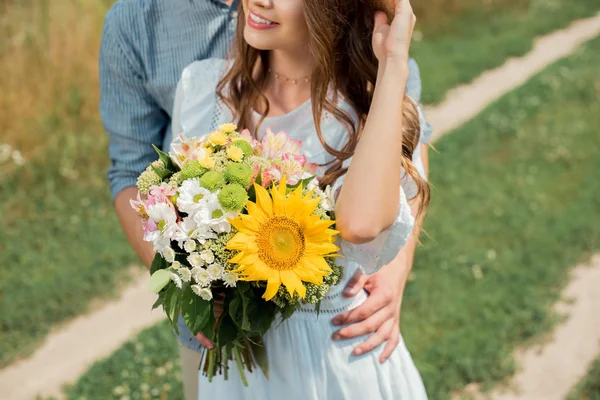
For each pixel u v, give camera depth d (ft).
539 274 16.06
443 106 27.61
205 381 7.38
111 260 16.47
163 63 8.16
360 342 7.13
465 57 32.07
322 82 6.88
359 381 7.07
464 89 29.27
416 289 15.47
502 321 14.47
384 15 6.72
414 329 14.26
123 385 12.84
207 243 5.70
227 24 8.16
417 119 7.20
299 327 6.91
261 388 7.03
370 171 6.06
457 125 25.94
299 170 6.16
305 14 6.58
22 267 16.10
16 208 18.15
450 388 12.75
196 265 5.65
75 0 22.41
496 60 31.91
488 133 23.95
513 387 12.94
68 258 16.47
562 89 28.12
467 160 21.88
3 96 20.20
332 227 6.26
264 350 6.77
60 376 13.35
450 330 14.28
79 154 20.15
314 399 6.93
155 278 5.72
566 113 25.84
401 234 6.40
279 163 6.14
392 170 6.11
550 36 36.14
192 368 8.79
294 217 5.73
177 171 6.27
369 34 6.98
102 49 8.32
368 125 6.23
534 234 17.67
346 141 7.11
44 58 21.20
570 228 17.81
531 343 14.02
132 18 8.09
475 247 17.10
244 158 6.09
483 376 12.98
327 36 6.67
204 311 5.89
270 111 7.37
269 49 6.90
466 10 36.94
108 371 13.17
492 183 20.43
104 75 8.40
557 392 12.86
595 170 21.21
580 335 14.26
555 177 20.89
